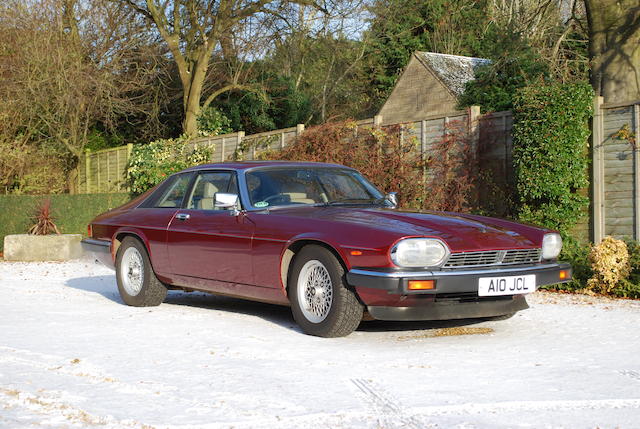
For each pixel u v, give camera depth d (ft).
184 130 87.35
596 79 50.75
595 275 29.68
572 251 32.50
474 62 118.01
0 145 69.62
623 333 20.81
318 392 14.32
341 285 19.44
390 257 18.48
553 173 34.63
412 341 19.69
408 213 21.38
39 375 15.88
